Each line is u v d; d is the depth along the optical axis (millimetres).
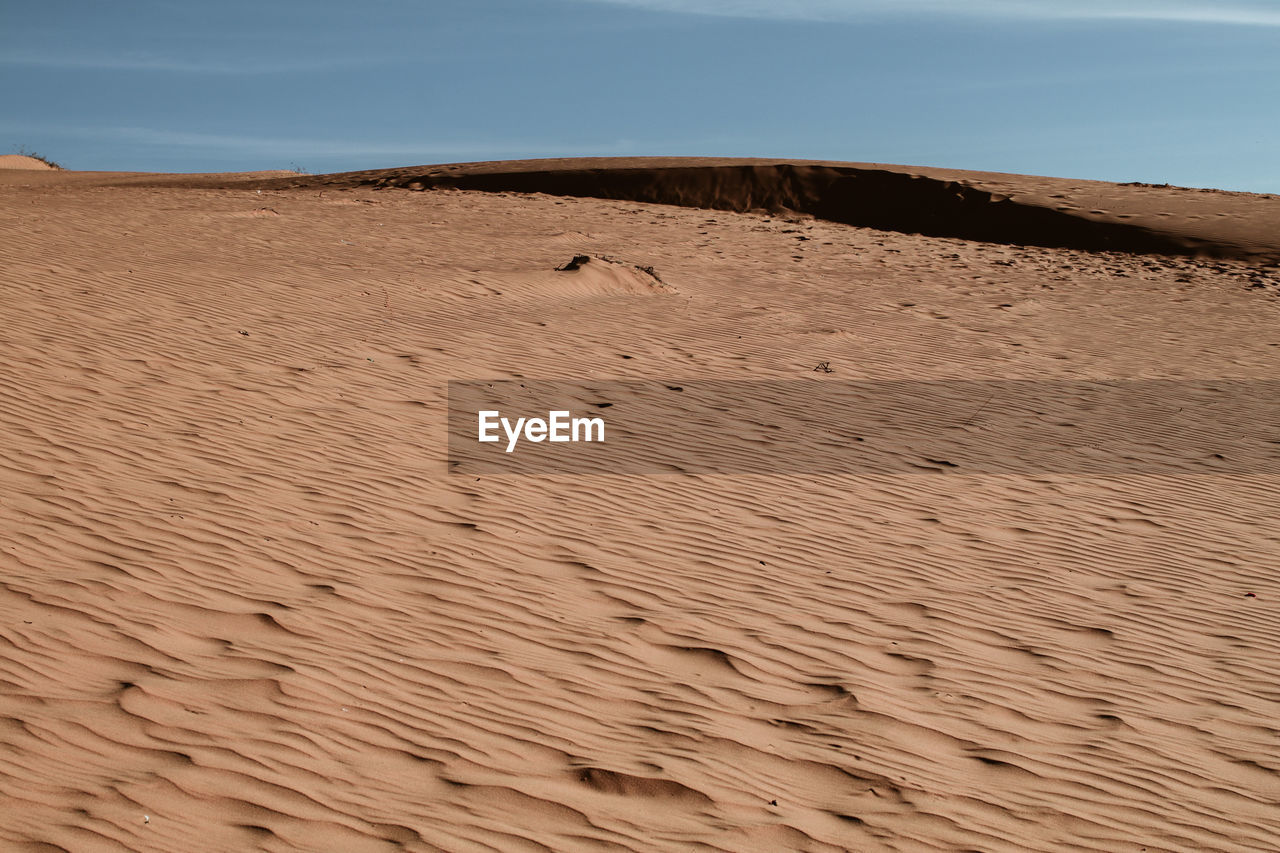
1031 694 5715
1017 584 7387
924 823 4266
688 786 4379
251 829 3707
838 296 19438
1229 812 4613
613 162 45531
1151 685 5965
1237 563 8180
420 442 9203
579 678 5426
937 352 15148
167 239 18125
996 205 34969
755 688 5492
